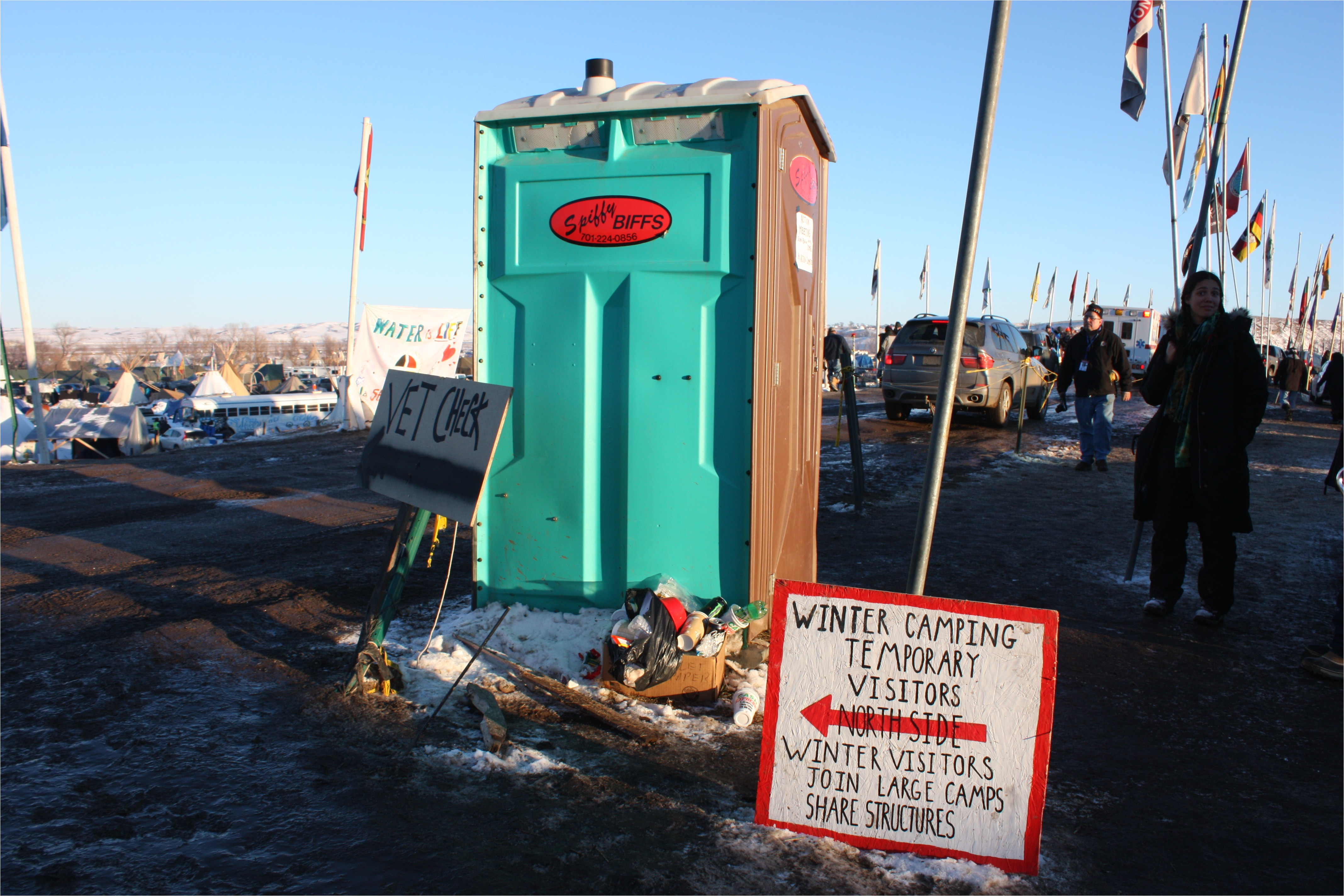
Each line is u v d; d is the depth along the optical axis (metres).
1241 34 5.84
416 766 3.17
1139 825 2.91
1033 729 2.69
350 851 2.64
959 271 2.78
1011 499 8.88
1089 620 5.03
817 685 2.82
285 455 13.51
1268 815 2.97
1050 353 25.39
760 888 2.50
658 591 3.86
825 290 5.09
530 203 4.20
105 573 6.10
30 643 4.55
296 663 4.19
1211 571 4.90
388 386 4.02
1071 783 3.19
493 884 2.49
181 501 9.26
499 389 3.51
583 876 2.53
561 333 4.20
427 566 6.22
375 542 7.12
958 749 2.73
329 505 8.97
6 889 2.43
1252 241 19.58
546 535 4.34
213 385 46.38
